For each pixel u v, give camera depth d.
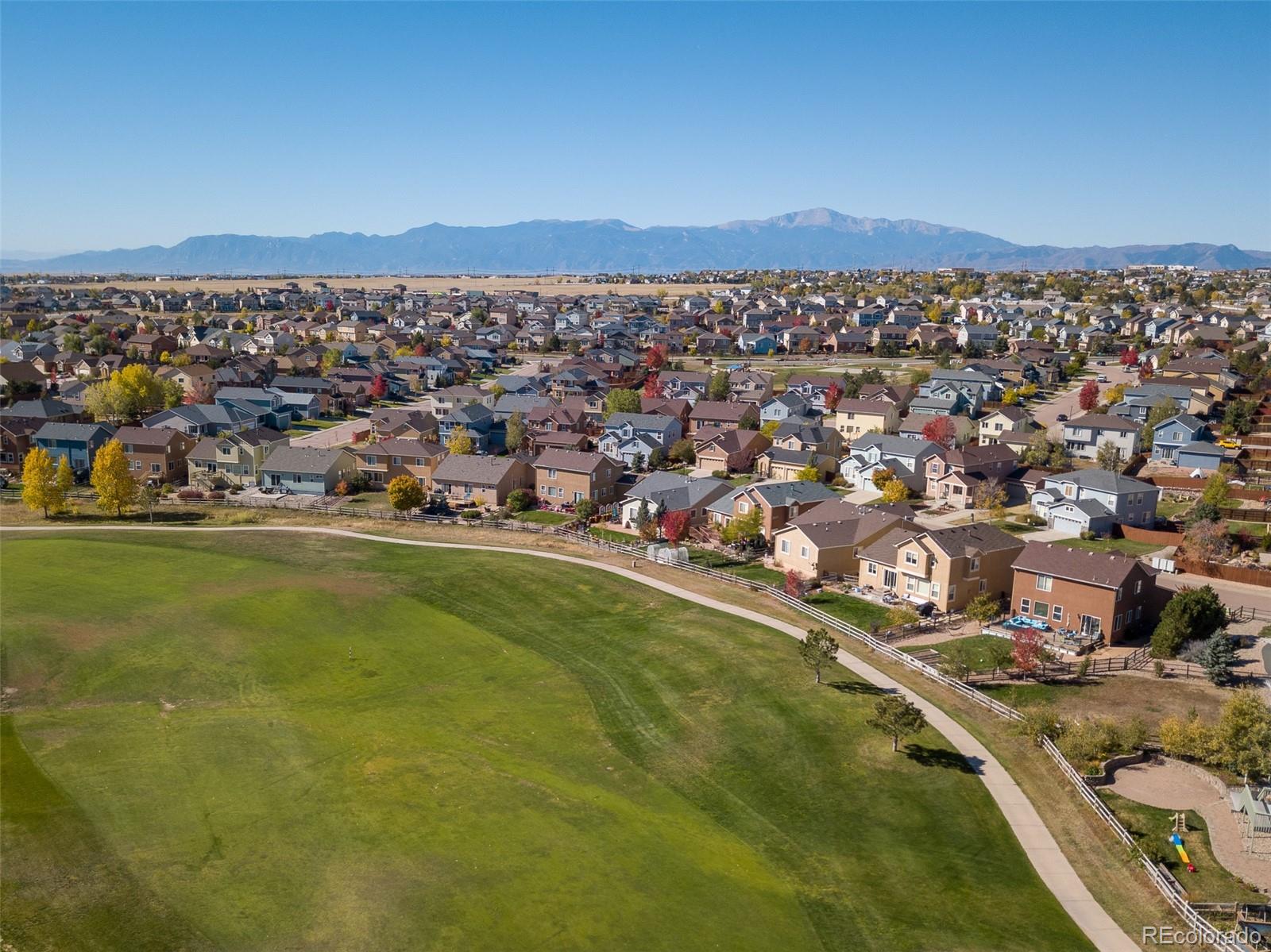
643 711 53.81
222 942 34.38
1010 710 52.16
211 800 44.19
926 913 36.22
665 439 127.00
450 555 83.62
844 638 63.41
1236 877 37.84
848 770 46.88
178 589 73.38
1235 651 57.59
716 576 77.19
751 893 37.53
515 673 59.38
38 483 94.81
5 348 190.62
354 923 35.41
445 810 43.44
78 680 57.25
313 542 88.00
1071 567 64.94
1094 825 41.78
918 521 92.50
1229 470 103.00
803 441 118.62
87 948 34.03
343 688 57.12
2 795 44.44
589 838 41.25
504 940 34.53
